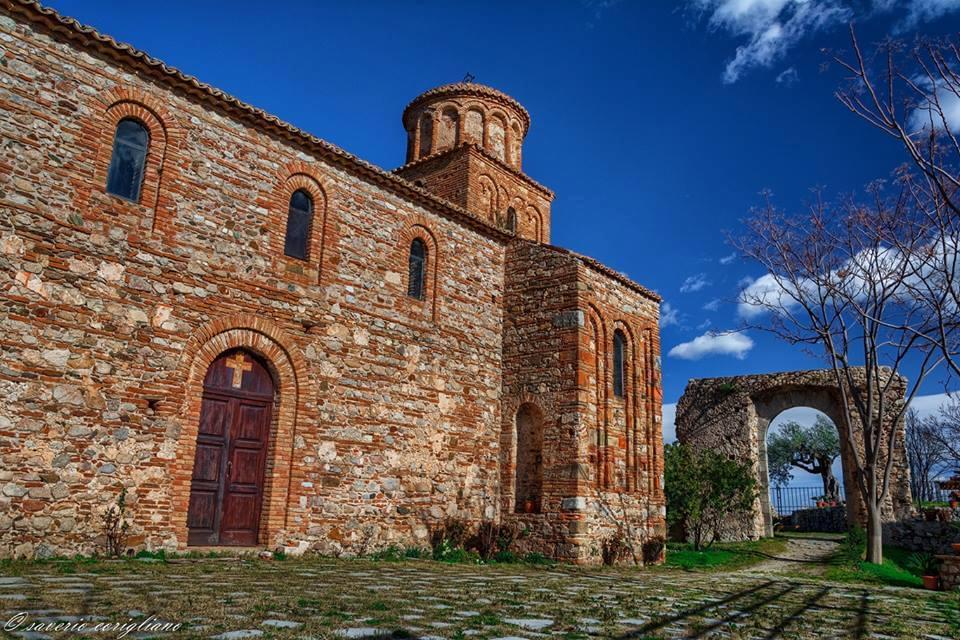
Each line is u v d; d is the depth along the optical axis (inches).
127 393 440.1
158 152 483.8
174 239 478.9
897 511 905.5
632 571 575.8
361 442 566.6
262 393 521.7
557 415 661.3
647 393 755.4
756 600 352.2
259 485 508.1
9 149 412.2
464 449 655.8
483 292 713.6
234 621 211.8
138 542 430.6
